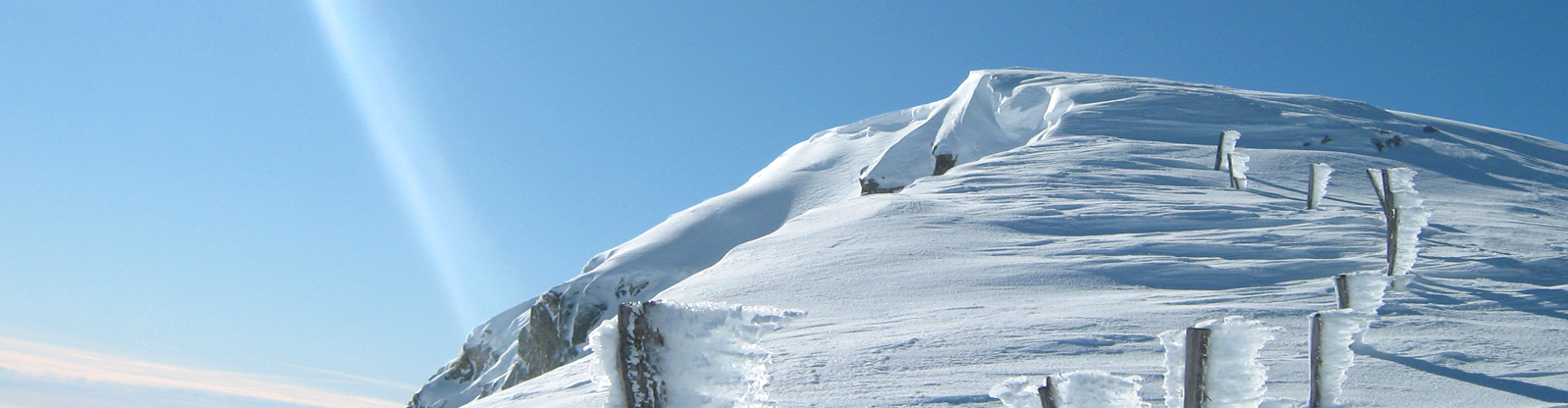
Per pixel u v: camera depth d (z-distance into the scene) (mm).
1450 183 17922
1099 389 3322
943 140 29922
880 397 4879
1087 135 23234
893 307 8039
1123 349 5996
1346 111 29547
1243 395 3098
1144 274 9266
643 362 2699
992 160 19828
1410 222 7984
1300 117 25297
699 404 2674
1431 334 6266
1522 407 4586
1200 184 16625
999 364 5645
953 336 6449
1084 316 7102
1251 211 13188
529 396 6121
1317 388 4250
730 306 2799
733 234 30719
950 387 5047
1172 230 12148
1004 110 32750
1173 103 27359
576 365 7059
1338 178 17688
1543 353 5734
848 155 38688
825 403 4797
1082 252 10539
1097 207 13797
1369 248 10180
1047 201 14648
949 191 16406
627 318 2752
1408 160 20922
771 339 6785
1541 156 28078
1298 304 7527
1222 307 7336
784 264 10641
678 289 10195
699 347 2727
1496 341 6051
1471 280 8414
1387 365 5477
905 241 11453
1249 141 22484
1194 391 3127
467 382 29781
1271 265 9484
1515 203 15898
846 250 11164
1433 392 4879
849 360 5836
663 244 29016
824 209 15492
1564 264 9023
